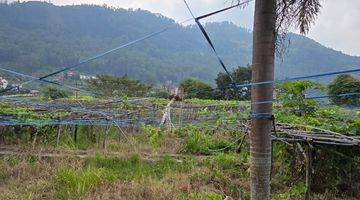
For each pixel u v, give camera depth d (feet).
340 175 31.63
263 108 16.20
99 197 26.81
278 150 34.22
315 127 33.27
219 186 31.68
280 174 34.06
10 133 43.98
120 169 35.58
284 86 38.06
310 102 38.52
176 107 63.98
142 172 34.32
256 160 16.47
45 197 27.66
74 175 29.81
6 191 27.96
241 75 96.53
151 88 123.13
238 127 46.03
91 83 107.65
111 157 37.63
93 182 29.30
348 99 45.16
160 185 29.76
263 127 16.35
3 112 44.11
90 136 46.98
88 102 61.05
